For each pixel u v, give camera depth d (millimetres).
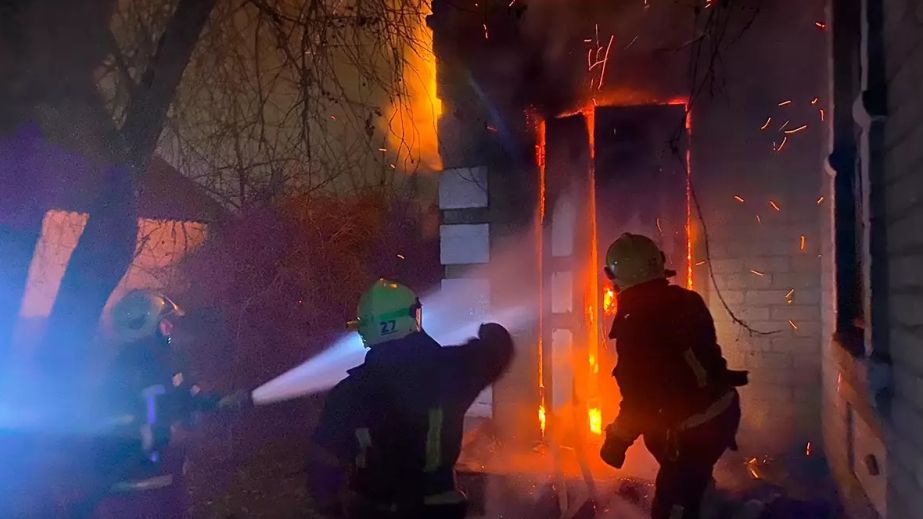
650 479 4801
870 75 3291
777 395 5184
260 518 4855
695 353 3279
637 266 3406
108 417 3721
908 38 2740
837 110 4391
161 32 4746
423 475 2904
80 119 3885
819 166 5043
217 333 7203
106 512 3744
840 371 4035
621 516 4309
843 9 4375
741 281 5250
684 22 5305
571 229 5570
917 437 2588
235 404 4203
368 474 2908
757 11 4824
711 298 5316
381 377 2914
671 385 3240
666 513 3258
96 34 3906
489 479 4949
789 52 5102
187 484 5484
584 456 5035
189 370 4156
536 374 5746
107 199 3900
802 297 5121
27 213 3824
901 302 2918
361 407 2914
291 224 7398
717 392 3318
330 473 2984
